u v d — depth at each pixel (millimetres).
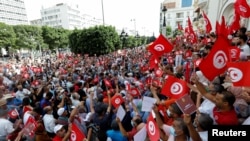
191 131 2205
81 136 3268
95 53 27500
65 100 5504
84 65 17922
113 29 28359
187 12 72000
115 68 13562
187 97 2752
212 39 8359
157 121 3113
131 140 3602
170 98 3805
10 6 94875
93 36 26828
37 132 3707
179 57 8547
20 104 6320
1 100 4098
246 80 2564
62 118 4148
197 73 4055
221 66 3035
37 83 9945
